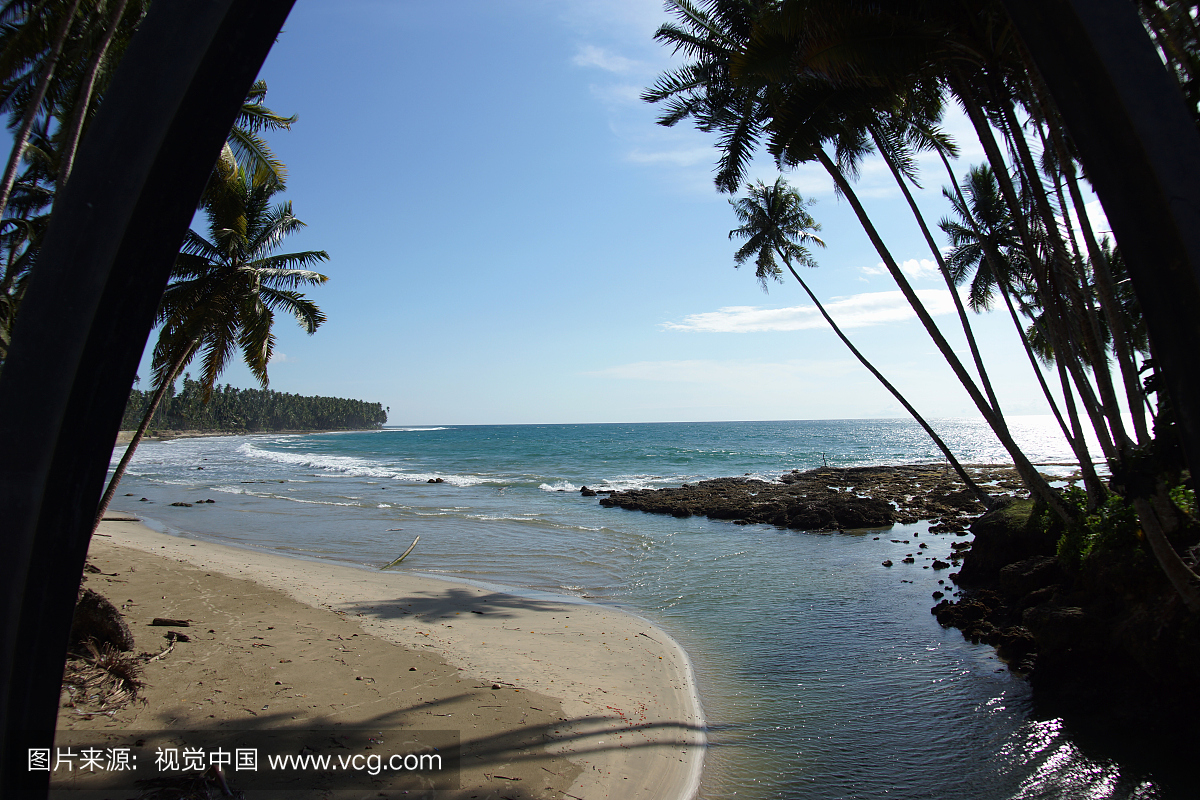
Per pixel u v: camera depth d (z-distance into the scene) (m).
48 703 1.65
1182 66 6.45
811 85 10.17
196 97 1.73
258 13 1.75
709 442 80.56
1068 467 44.03
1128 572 7.73
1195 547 7.29
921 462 49.56
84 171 1.66
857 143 12.72
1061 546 9.97
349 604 11.19
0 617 1.56
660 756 6.42
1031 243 10.20
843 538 18.55
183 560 14.20
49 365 1.61
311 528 20.69
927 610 11.41
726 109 13.02
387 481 37.56
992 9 8.04
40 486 1.59
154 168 1.69
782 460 51.84
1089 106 1.78
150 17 1.71
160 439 114.38
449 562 15.76
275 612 10.23
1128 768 6.27
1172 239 1.70
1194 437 1.73
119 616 7.70
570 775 5.88
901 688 8.20
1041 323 21.67
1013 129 8.56
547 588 13.39
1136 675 7.29
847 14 8.33
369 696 7.16
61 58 9.83
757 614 11.42
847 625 10.72
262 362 13.11
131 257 1.71
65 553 1.66
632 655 9.30
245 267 11.96
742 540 18.45
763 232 19.48
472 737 6.39
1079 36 1.73
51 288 1.63
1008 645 9.29
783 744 6.80
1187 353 1.72
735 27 12.70
